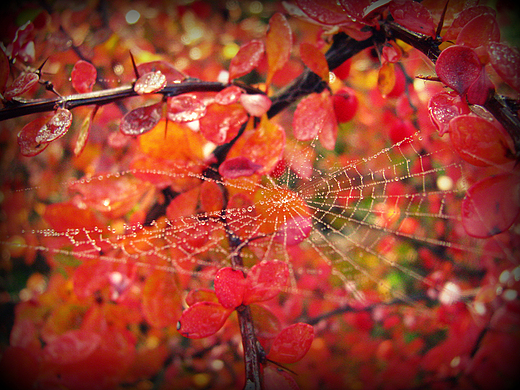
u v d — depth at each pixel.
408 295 0.32
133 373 0.27
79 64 0.21
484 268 0.29
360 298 0.32
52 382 0.22
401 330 0.31
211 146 0.24
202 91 0.22
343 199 0.30
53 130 0.20
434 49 0.20
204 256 0.25
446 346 0.26
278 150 0.21
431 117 0.19
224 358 0.30
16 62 0.23
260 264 0.20
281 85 0.27
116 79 0.28
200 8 0.35
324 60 0.21
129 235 0.23
